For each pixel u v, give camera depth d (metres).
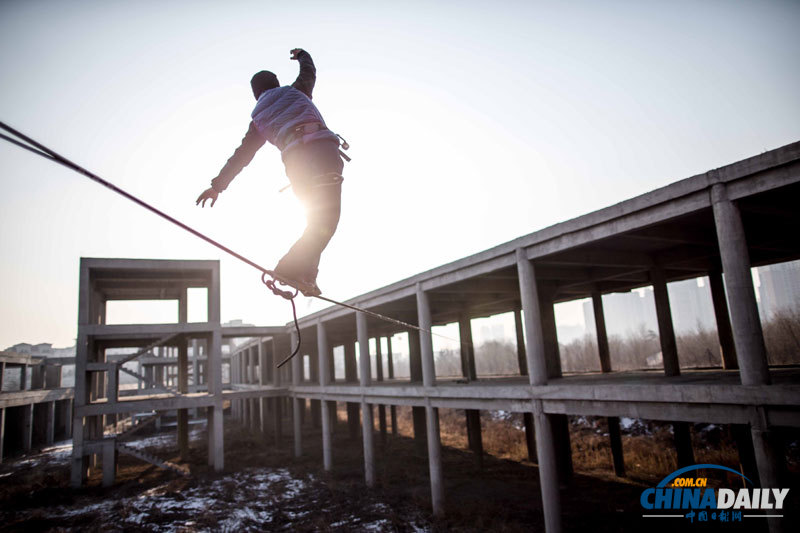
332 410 42.94
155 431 49.75
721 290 17.91
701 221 12.38
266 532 16.61
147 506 20.05
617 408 10.75
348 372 35.81
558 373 16.95
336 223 2.28
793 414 7.88
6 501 21.72
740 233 8.65
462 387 15.70
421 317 17.86
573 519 15.94
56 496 22.52
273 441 37.66
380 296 20.81
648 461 22.62
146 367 45.06
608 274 17.05
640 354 67.50
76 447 24.03
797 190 9.40
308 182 2.25
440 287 17.56
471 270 15.31
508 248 13.71
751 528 13.91
